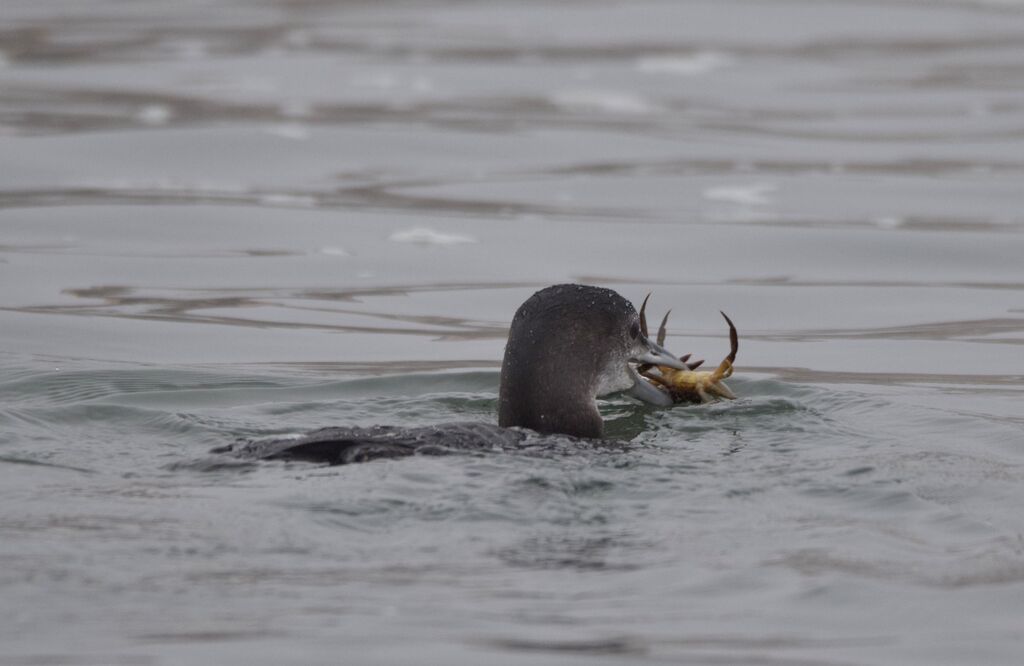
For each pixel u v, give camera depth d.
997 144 63.44
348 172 59.34
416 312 44.25
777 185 57.81
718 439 30.00
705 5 99.88
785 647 19.31
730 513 24.47
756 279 47.44
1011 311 44.44
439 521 23.28
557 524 23.55
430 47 85.19
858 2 100.38
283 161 60.44
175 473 25.42
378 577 21.16
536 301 29.86
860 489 25.88
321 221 53.16
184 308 44.28
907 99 72.81
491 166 60.44
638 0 101.94
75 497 24.12
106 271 47.38
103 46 83.56
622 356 30.55
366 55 82.31
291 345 41.03
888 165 60.44
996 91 73.94
